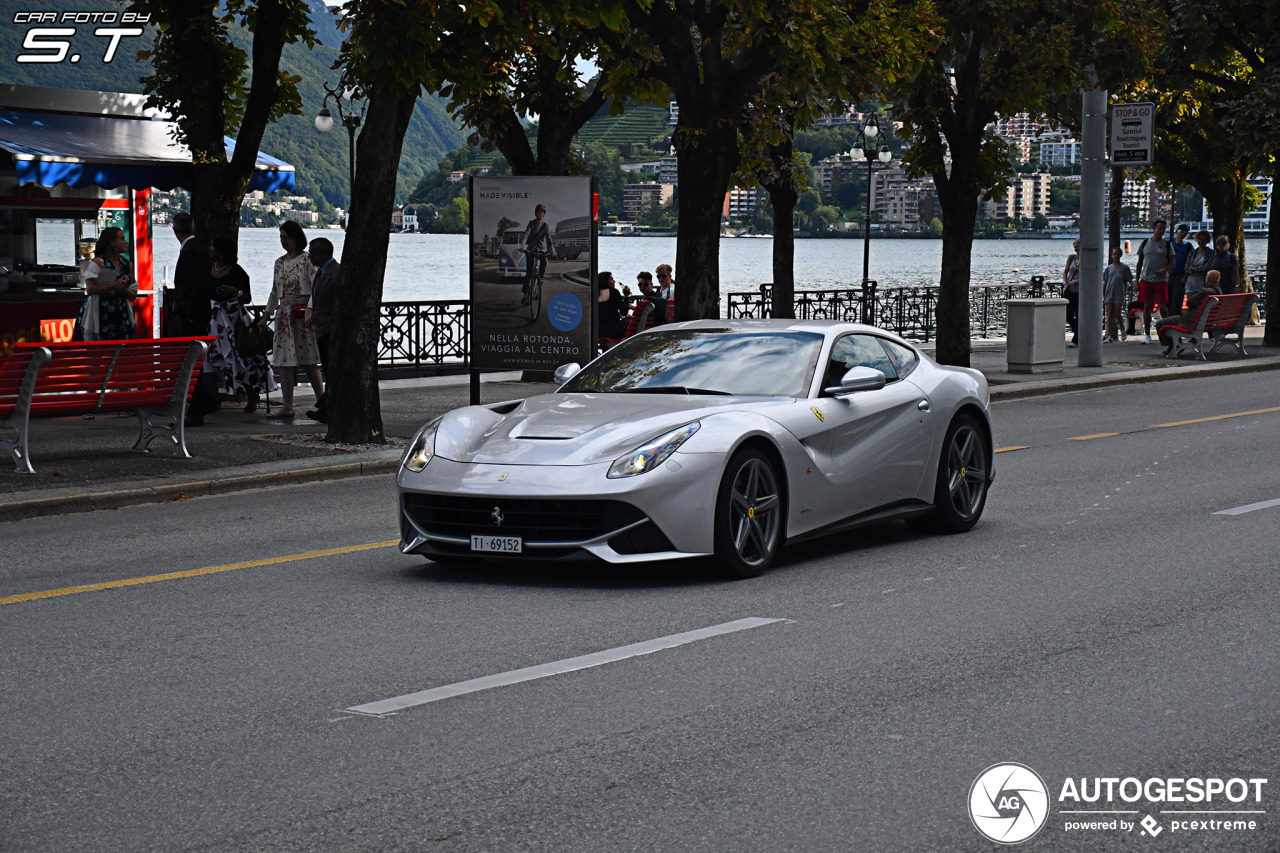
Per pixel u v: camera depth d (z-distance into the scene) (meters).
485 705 5.39
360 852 3.97
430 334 22.55
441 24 12.39
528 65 20.45
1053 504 10.49
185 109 16.19
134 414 12.43
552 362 14.80
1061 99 22.50
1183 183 32.28
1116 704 5.40
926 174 22.22
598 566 8.20
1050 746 4.91
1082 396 19.41
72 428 14.24
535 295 14.79
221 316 14.94
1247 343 27.30
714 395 8.34
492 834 4.11
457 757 4.79
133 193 19.31
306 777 4.59
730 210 169.62
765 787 4.50
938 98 21.56
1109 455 13.23
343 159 138.00
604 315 20.05
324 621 6.84
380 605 7.19
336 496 11.21
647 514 7.35
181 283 14.94
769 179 24.72
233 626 6.74
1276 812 4.32
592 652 6.18
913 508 9.02
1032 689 5.60
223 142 16.62
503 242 14.83
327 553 8.74
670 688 5.62
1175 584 7.59
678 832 4.12
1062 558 8.38
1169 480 11.56
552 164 21.22
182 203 89.62
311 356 15.05
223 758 4.79
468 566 8.26
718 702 5.43
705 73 17.62
